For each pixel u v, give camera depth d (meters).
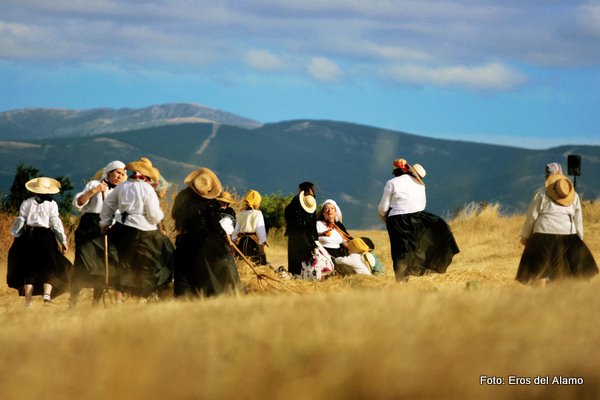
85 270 32.38
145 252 30.77
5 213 65.75
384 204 35.41
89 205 33.22
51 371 10.15
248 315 14.19
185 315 15.16
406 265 34.75
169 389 9.09
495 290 18.55
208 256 29.19
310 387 8.79
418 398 8.75
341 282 32.19
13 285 36.44
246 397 8.84
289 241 36.91
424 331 11.27
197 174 29.64
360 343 10.34
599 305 14.53
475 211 75.81
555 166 30.91
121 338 12.01
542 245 30.02
